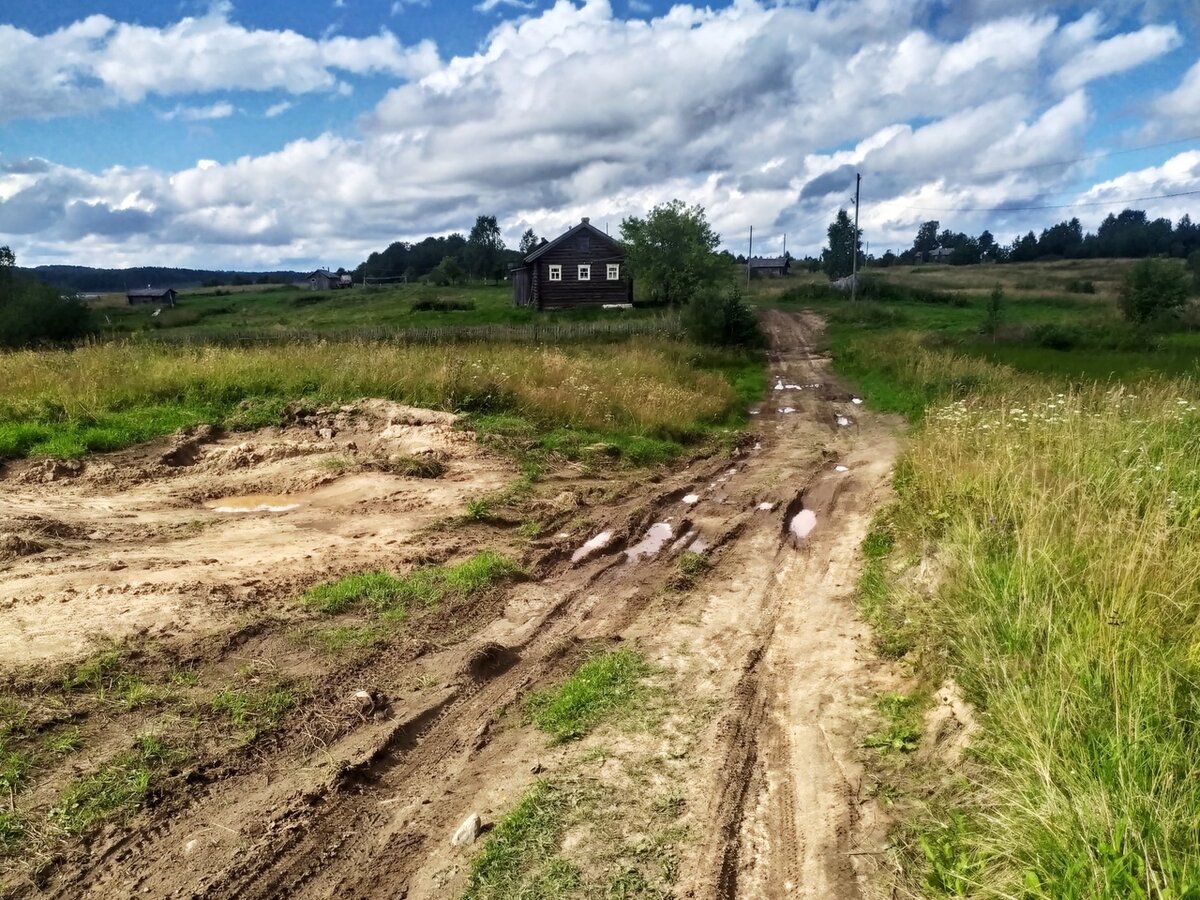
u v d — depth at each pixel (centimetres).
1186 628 398
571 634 568
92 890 305
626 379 1627
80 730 398
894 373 2103
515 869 329
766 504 936
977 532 565
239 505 838
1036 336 2936
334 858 335
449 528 772
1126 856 262
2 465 905
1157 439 745
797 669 514
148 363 1345
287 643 511
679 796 379
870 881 318
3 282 3594
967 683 416
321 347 1591
